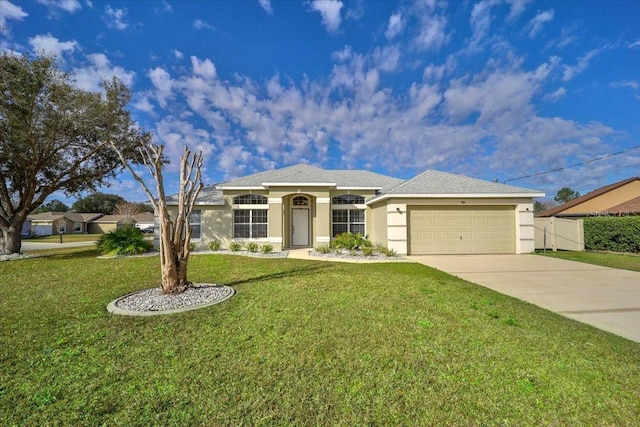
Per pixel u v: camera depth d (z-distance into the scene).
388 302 6.22
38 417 2.72
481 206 14.65
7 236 15.23
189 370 3.51
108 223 58.19
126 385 3.22
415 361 3.70
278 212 16.78
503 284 8.16
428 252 14.44
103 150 16.28
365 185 18.58
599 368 3.54
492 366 3.58
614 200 27.14
